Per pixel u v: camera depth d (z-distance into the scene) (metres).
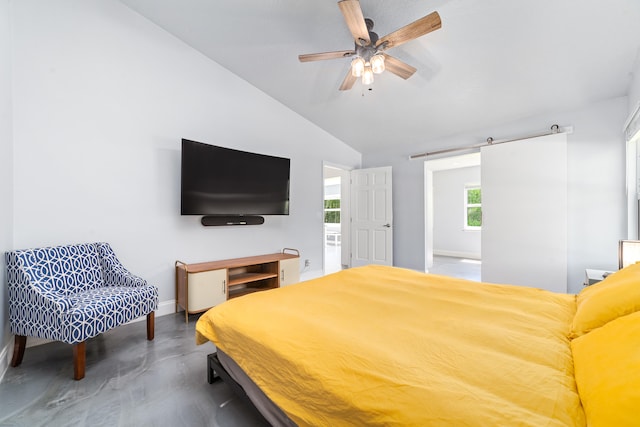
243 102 3.67
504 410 0.71
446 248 7.22
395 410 0.76
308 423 0.95
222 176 3.27
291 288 1.92
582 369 0.84
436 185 7.38
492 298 1.64
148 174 2.87
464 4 2.19
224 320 1.45
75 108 2.45
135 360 2.01
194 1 2.60
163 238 2.97
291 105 4.13
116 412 1.48
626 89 2.85
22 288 1.90
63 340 1.73
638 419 0.59
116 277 2.39
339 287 1.93
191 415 1.46
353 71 2.32
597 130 3.10
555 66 2.67
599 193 3.08
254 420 1.43
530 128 3.54
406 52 2.74
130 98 2.76
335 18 2.54
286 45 3.02
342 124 4.48
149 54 2.88
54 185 2.34
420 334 1.17
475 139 4.02
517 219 3.54
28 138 2.22
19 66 2.19
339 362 0.98
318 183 4.64
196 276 2.79
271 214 3.73
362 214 5.17
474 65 2.80
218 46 3.15
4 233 1.97
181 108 3.11
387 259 4.88
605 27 2.20
